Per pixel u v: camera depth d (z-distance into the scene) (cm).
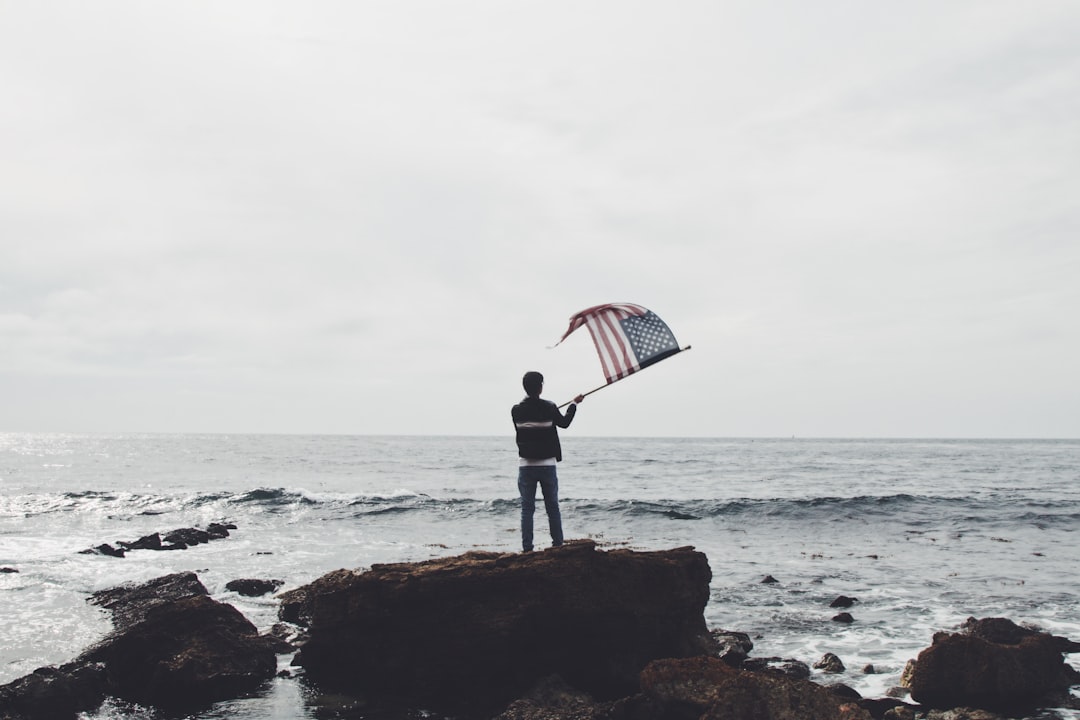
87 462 7375
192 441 18100
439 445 14688
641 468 6825
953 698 952
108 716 894
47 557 1956
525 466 1079
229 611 1135
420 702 988
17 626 1272
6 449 11119
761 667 1087
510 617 991
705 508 3155
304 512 3177
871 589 1686
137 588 1445
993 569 1955
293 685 1035
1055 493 4184
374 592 1026
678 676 845
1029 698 964
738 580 1778
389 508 3231
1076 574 1886
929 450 13600
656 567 1052
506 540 2403
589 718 833
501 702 980
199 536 2325
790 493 4203
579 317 1120
